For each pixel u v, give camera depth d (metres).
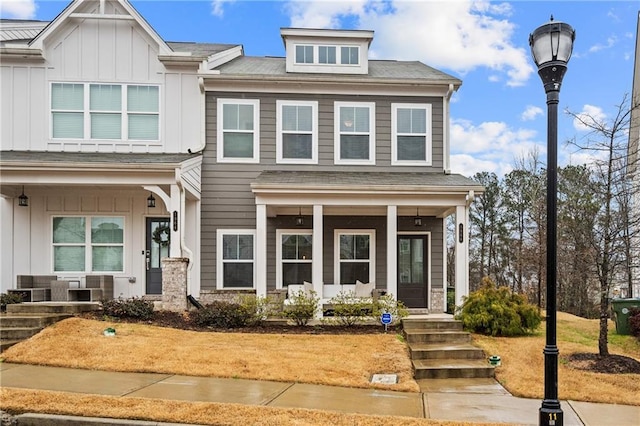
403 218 14.34
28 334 9.48
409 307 14.25
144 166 11.63
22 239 13.55
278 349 9.26
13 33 16.33
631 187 9.19
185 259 11.91
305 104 14.13
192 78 13.91
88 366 7.96
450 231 31.91
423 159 14.27
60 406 5.89
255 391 7.02
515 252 26.55
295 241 14.10
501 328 10.73
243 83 13.88
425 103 14.31
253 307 11.38
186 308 11.98
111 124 13.72
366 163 14.16
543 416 5.31
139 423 5.55
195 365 8.13
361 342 9.97
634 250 9.92
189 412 5.83
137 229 13.78
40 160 11.77
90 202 13.73
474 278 31.08
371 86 14.13
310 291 11.83
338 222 14.23
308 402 6.58
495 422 5.94
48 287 13.16
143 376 7.61
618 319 11.44
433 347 9.65
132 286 13.67
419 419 5.88
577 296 21.80
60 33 13.71
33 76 13.62
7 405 5.89
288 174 13.45
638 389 7.36
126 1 13.49
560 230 16.17
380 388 7.52
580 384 7.54
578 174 17.22
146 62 13.80
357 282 13.60
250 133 13.98
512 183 29.28
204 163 13.79
